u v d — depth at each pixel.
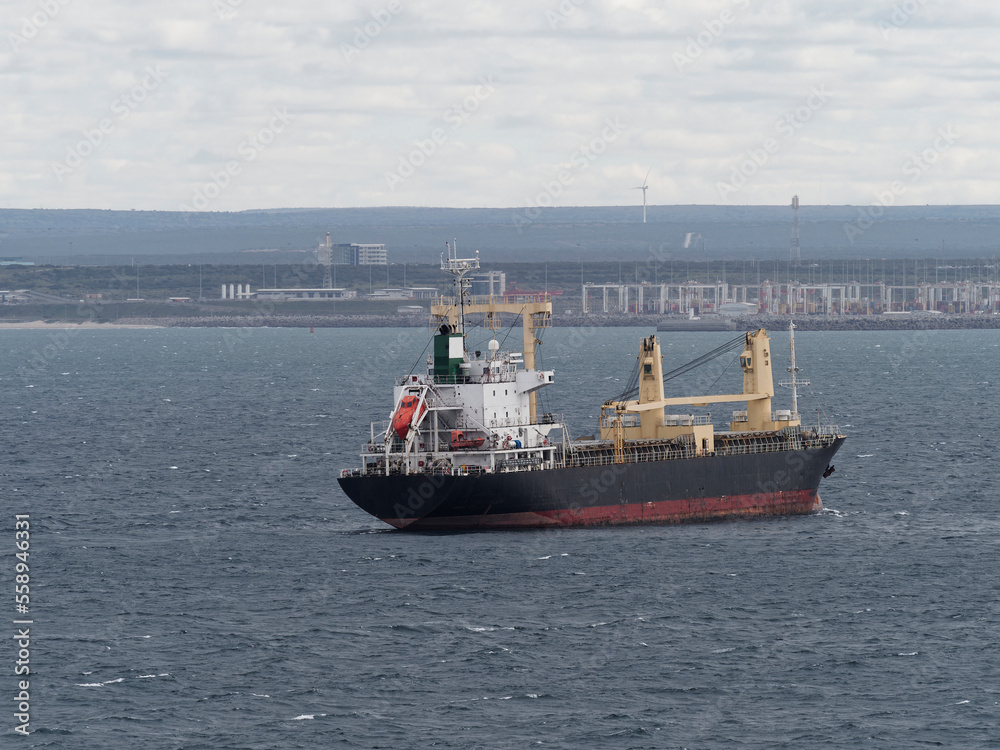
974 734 176.88
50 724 181.25
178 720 182.88
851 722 180.88
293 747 174.38
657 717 183.25
